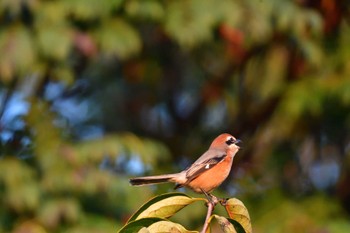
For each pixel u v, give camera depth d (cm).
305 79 1553
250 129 1673
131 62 1612
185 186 853
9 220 1321
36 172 1353
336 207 1529
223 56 1609
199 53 1616
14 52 1337
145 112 1723
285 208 1512
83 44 1363
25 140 1398
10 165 1330
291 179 1645
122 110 1700
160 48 1634
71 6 1366
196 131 1733
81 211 1345
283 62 1584
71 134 1441
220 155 872
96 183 1336
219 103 1745
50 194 1336
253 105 1677
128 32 1391
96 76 1650
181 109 1752
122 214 1374
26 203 1314
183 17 1398
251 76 1652
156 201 546
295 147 1662
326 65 1553
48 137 1380
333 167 1681
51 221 1305
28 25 1371
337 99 1524
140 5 1383
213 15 1398
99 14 1375
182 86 1731
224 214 1413
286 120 1633
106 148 1356
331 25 1519
